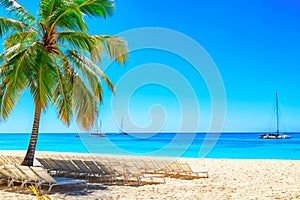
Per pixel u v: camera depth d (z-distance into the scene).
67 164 11.01
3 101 10.05
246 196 8.27
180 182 10.54
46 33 11.23
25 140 73.12
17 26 10.80
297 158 29.77
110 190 9.05
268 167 14.64
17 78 9.80
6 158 12.25
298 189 9.25
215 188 9.43
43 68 10.23
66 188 9.31
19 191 8.84
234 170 13.65
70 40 11.25
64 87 11.05
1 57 10.77
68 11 10.74
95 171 10.62
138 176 9.92
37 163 16.55
